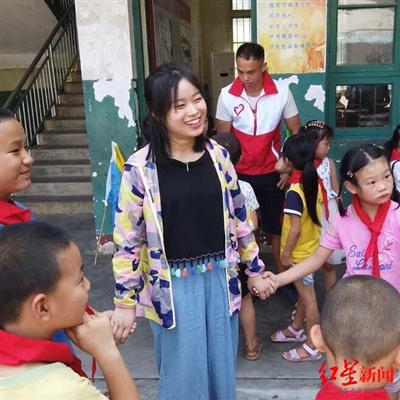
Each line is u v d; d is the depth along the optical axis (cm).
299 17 381
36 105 670
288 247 257
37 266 102
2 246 104
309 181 250
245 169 333
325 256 205
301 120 399
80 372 119
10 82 789
